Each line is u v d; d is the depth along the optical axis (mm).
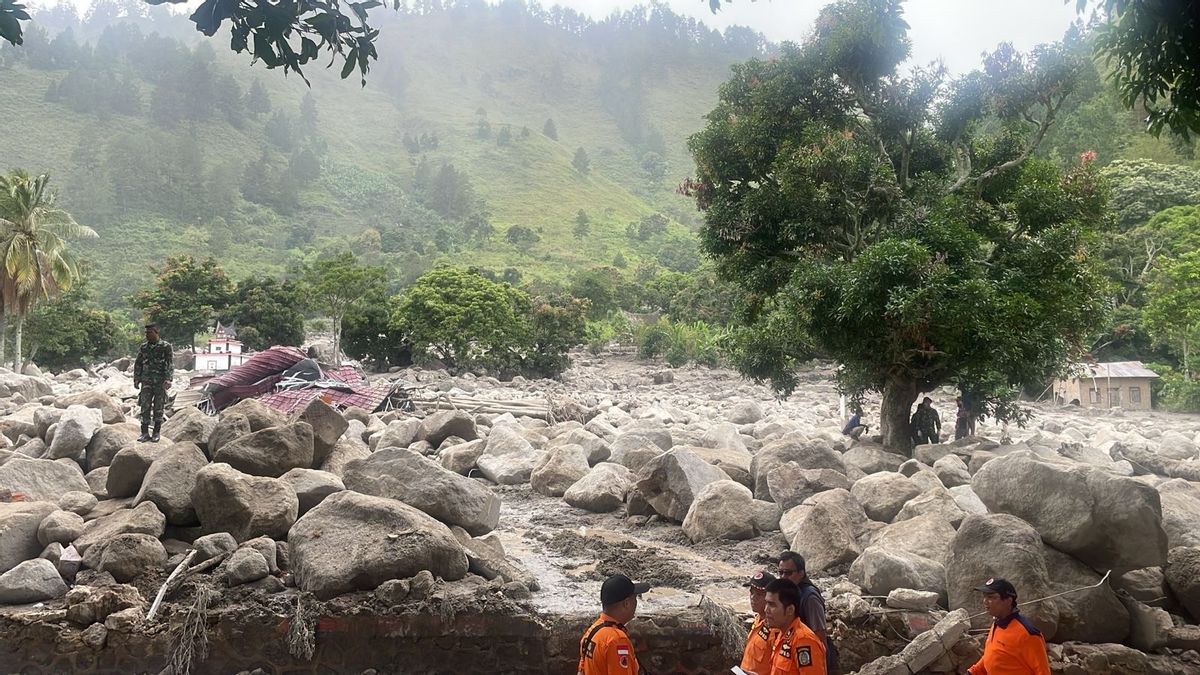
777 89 18750
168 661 8953
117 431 14336
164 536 10852
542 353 59156
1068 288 17266
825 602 9766
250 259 184125
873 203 17953
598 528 14203
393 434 20438
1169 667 8875
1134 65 8781
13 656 9016
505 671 9305
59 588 9648
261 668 9141
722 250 19828
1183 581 9664
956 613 9039
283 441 12156
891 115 18438
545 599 10094
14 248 48250
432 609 9367
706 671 9289
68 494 11586
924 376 18328
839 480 13859
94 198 190000
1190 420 42125
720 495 13320
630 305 99062
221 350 51125
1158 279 54500
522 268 175125
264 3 6055
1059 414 43375
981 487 10188
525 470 17906
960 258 17016
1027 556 9086
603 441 18750
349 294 60875
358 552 9664
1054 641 9031
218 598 9445
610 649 6129
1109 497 9086
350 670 9195
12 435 17359
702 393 51656
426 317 57344
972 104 18547
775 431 24266
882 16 17250
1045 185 17734
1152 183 72062
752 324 20734
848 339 17578
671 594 10461
